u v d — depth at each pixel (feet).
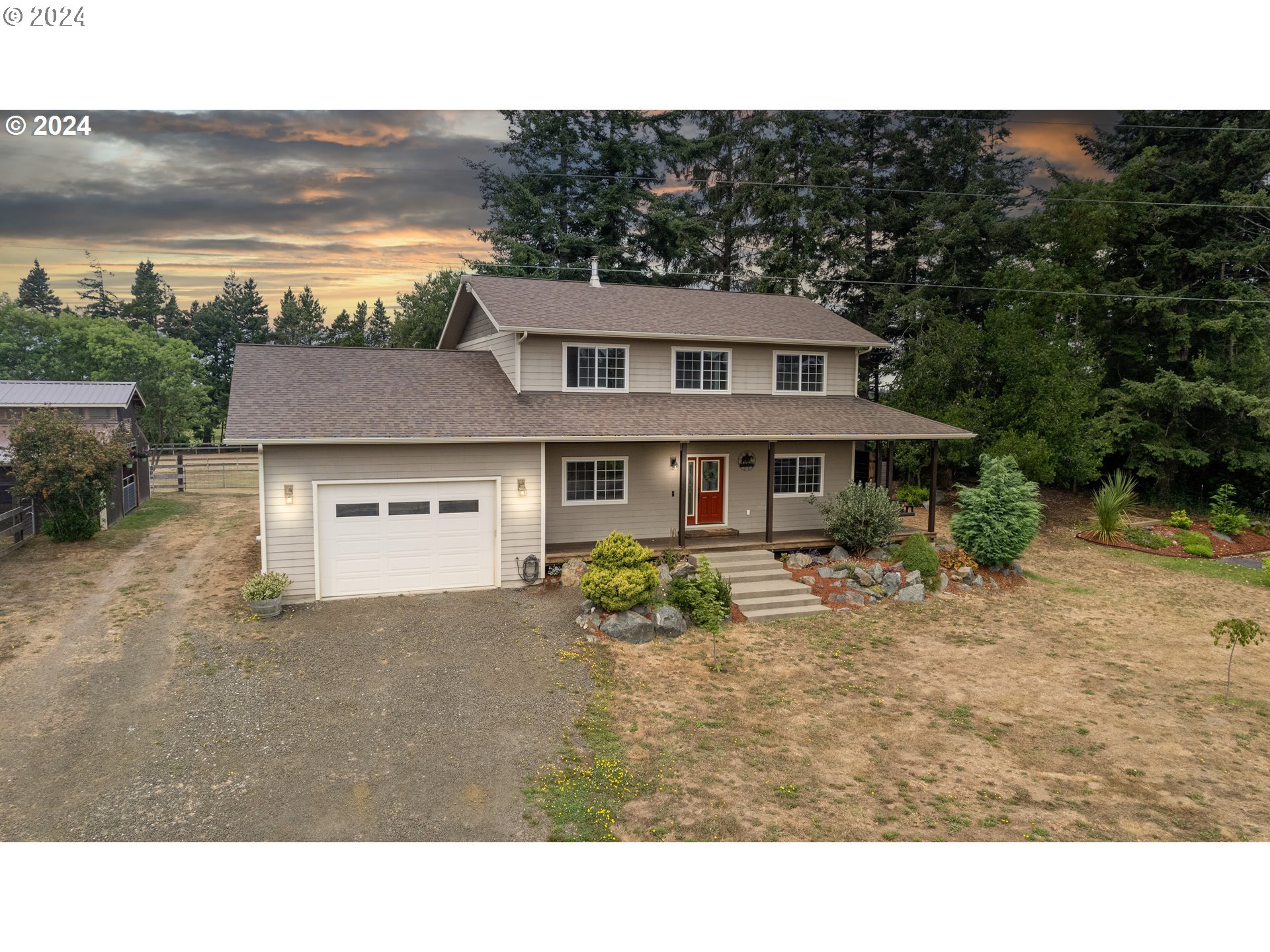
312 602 49.06
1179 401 92.48
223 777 28.89
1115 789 30.17
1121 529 79.71
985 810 28.37
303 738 31.99
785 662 42.75
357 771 29.63
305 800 27.55
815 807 28.27
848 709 37.04
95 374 169.48
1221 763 32.48
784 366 69.26
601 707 36.11
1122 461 103.81
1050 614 53.57
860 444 77.77
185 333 240.32
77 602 48.01
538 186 126.52
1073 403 81.25
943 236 104.58
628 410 59.11
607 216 125.80
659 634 45.52
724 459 64.95
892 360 117.29
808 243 113.09
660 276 129.90
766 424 60.75
